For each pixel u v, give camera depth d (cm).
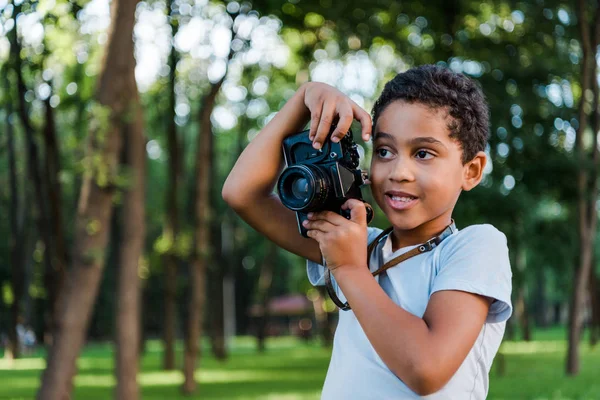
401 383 190
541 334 5159
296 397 1694
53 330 1067
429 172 194
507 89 1867
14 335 2995
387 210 199
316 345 4741
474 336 185
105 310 4691
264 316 3938
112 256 4041
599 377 1927
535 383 1816
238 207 230
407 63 1961
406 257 202
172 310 2638
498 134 1828
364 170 201
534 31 1888
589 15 1959
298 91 224
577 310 2017
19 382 2233
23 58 1010
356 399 195
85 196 1062
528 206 1845
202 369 2678
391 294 202
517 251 1911
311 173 195
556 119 1938
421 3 1859
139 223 1441
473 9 1891
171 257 2547
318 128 207
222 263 3212
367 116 202
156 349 4922
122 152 1462
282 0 1761
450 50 1903
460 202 1798
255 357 3456
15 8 917
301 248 233
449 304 187
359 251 192
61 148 2002
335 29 1906
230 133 3303
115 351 1437
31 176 1580
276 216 232
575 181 1898
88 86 1340
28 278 3053
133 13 1064
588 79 1911
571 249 2014
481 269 191
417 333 180
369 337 183
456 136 196
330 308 3152
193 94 2331
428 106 194
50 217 1623
